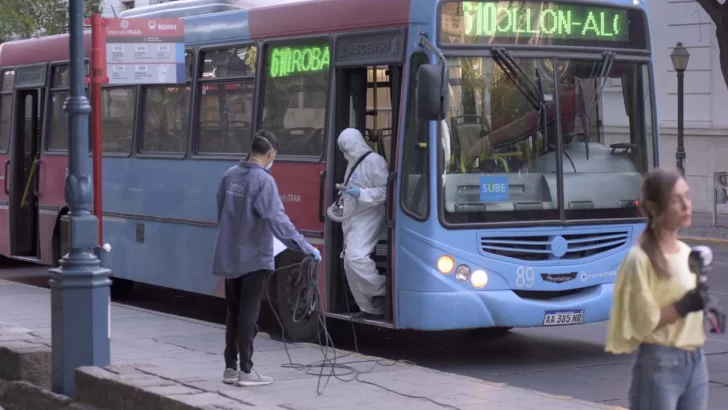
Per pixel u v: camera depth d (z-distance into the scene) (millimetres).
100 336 8312
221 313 14391
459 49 9930
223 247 8219
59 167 15844
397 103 10164
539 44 10297
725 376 9688
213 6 13367
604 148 10609
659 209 4863
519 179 10133
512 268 9984
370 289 10320
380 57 10281
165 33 10875
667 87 30688
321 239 10938
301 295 11078
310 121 11227
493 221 9977
